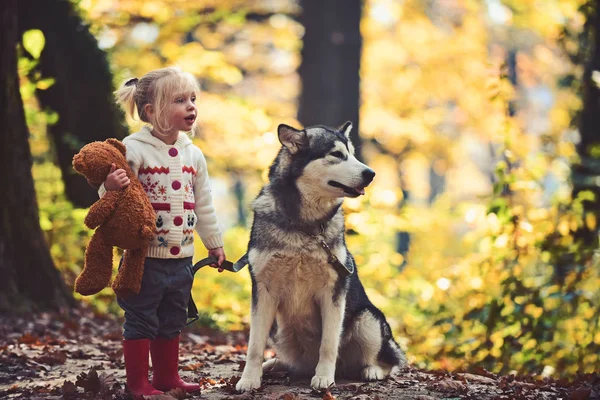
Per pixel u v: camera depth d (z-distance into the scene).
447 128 30.55
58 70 11.20
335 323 5.34
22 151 9.22
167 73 4.81
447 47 25.98
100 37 12.16
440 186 39.12
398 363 5.98
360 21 18.34
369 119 24.81
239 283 12.99
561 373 7.63
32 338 7.30
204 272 13.63
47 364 6.31
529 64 30.33
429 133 25.44
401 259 13.95
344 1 18.08
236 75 17.05
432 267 13.64
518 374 7.21
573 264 8.43
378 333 5.76
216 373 6.04
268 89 28.36
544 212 9.44
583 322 8.11
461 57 26.03
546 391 5.41
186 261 4.91
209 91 20.78
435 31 26.22
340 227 5.48
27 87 9.98
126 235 4.50
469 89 26.06
